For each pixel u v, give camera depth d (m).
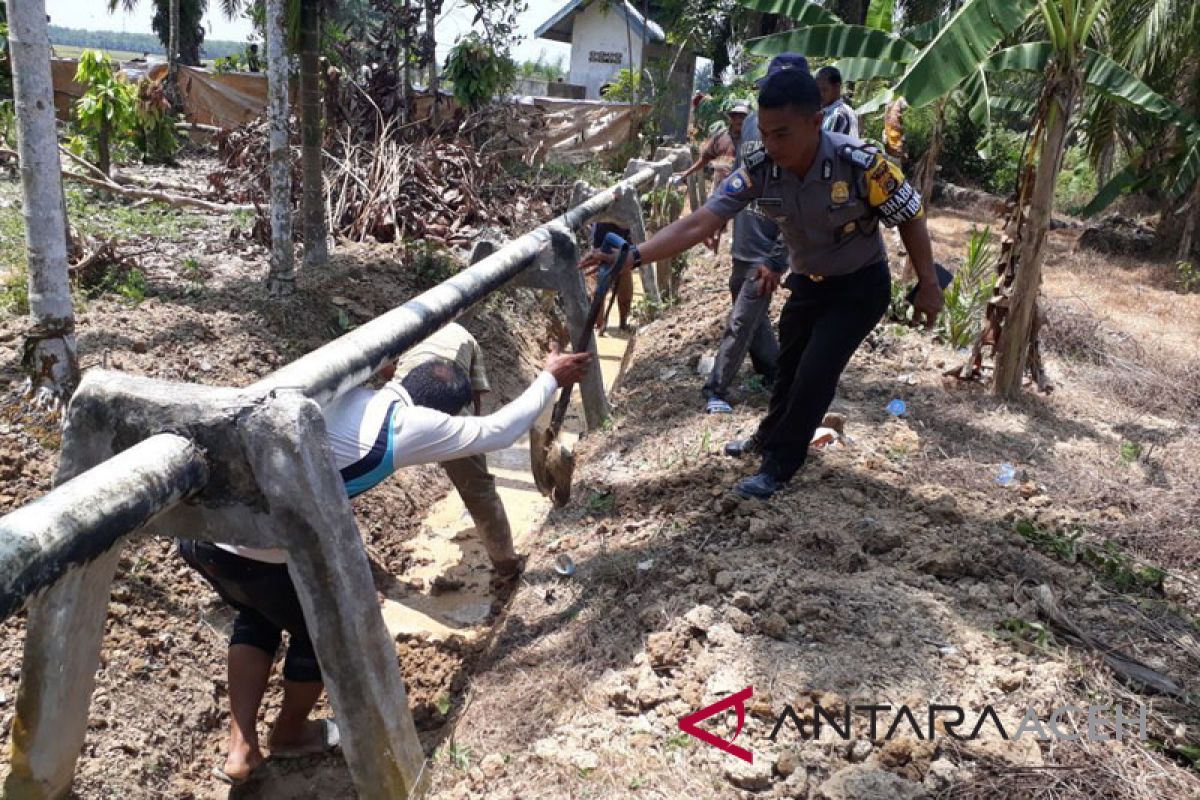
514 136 12.96
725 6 20.33
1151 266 12.91
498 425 3.05
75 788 2.89
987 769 2.67
